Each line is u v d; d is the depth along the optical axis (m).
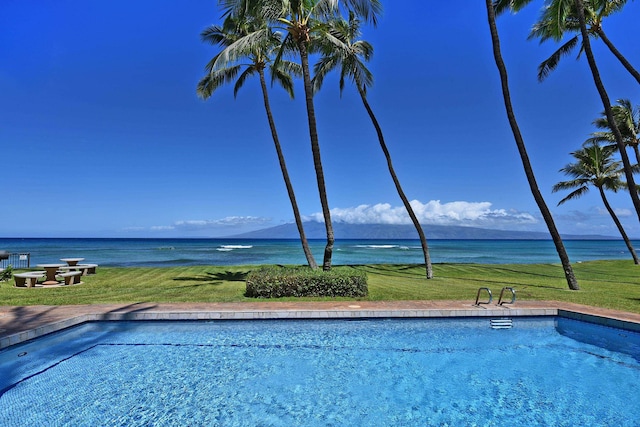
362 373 6.03
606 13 15.52
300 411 4.75
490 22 12.68
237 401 5.02
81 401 4.95
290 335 7.84
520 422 4.50
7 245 77.94
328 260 11.92
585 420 4.54
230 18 15.15
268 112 16.08
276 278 10.61
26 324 7.13
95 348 7.03
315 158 12.05
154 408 4.78
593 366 6.34
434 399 5.12
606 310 8.80
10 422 4.38
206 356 6.71
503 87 12.60
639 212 12.06
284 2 11.05
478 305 9.40
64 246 74.44
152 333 7.86
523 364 6.46
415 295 10.95
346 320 8.59
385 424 4.45
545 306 9.27
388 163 16.91
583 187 28.95
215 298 10.38
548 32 15.66
